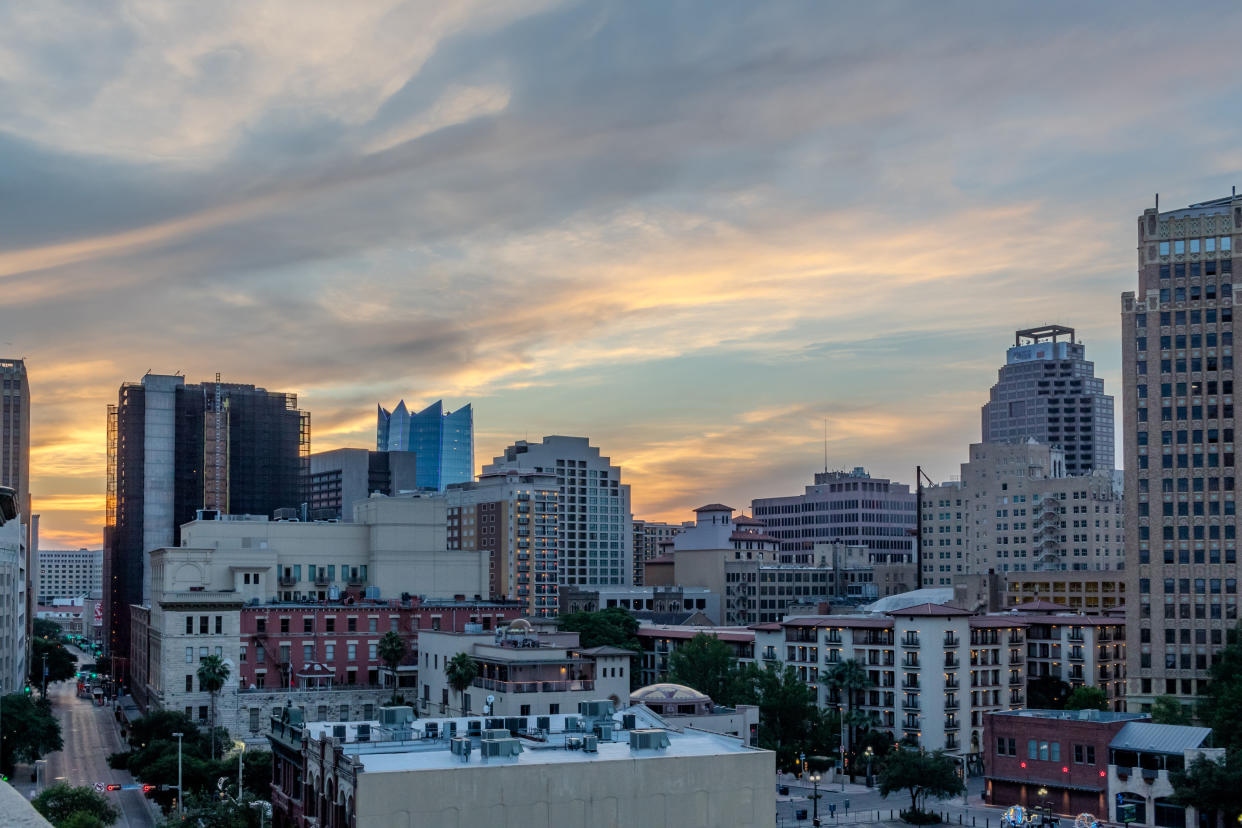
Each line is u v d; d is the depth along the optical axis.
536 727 104.19
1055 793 176.12
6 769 177.88
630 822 79.75
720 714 163.12
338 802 79.69
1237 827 154.38
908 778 168.50
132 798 171.38
